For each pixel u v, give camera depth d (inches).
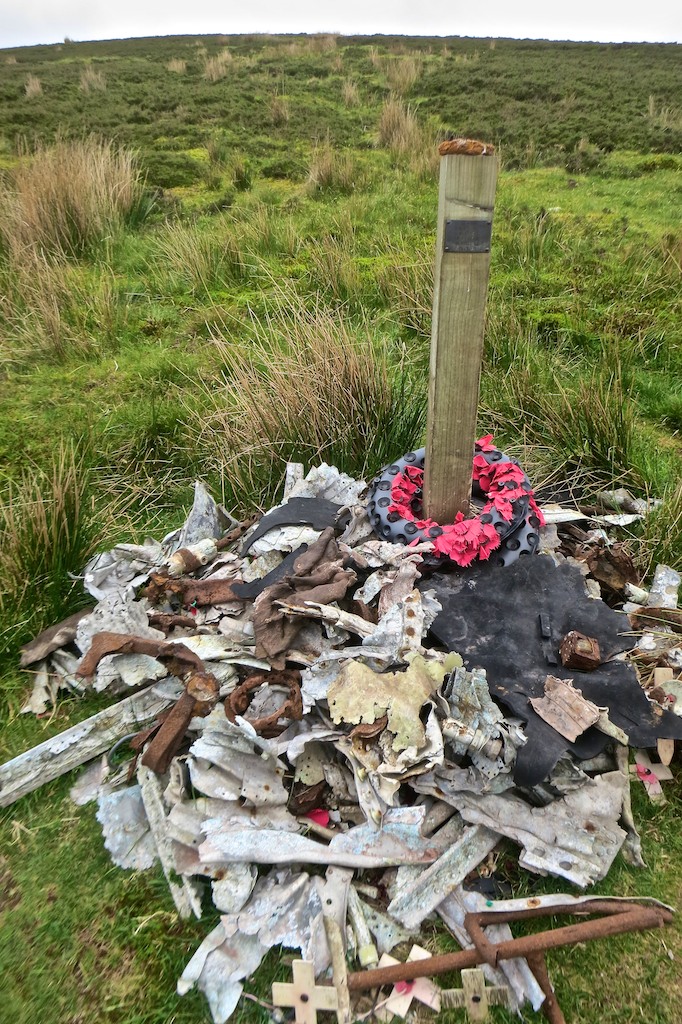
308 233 241.0
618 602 93.6
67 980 62.6
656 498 116.9
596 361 163.2
